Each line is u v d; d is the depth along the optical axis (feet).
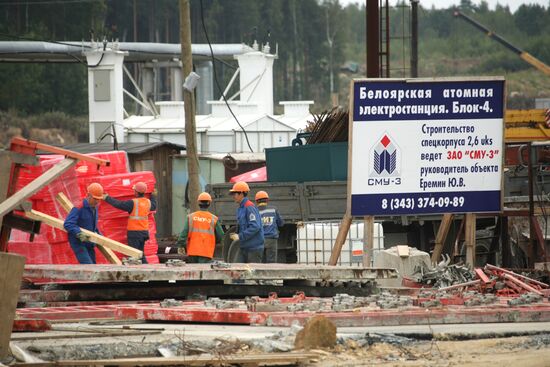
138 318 91.61
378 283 122.83
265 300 92.68
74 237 134.00
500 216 155.22
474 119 123.24
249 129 318.24
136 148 250.78
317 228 156.76
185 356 71.61
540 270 129.49
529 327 84.84
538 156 171.94
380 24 214.28
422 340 79.82
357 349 75.56
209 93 434.71
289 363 69.67
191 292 112.06
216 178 261.65
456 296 97.14
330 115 192.75
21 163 82.84
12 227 87.20
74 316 95.55
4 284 66.90
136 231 159.33
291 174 190.29
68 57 379.14
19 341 76.07
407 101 121.08
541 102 403.75
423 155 122.21
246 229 143.95
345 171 185.68
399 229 175.52
